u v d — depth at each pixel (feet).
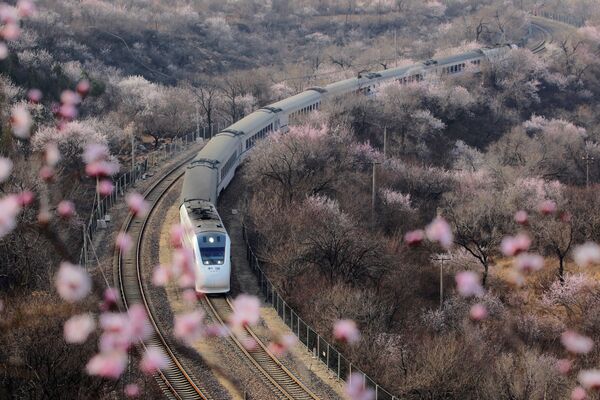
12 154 291.17
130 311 207.00
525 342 225.97
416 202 341.62
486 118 506.48
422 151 432.66
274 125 391.65
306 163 325.83
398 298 238.68
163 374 179.52
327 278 231.91
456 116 491.72
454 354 184.65
